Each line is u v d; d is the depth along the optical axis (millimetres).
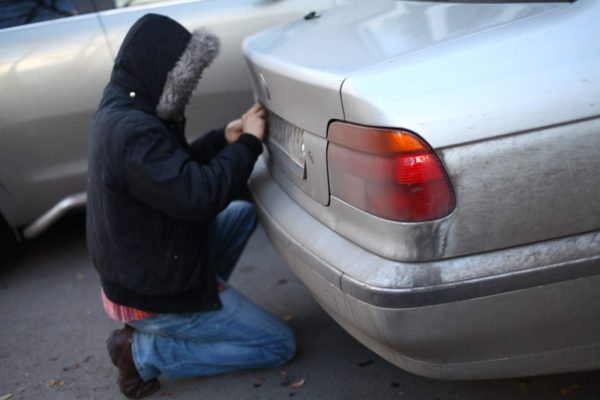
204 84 3795
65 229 4539
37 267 4098
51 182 3811
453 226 1795
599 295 1829
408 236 1820
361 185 1919
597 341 1900
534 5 2059
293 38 2582
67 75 3641
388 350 2002
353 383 2678
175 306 2482
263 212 2559
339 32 2447
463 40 1928
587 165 1781
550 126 1772
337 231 2084
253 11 3785
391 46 2078
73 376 2996
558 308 1830
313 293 2264
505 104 1775
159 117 2410
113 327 3336
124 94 2373
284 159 2465
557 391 2486
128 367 2691
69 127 3721
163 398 2738
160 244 2383
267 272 3652
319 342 2953
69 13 3658
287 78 2188
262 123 2580
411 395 2568
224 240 2916
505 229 1799
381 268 1863
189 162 2314
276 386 2719
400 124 1775
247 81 3857
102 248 2436
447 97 1793
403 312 1816
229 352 2678
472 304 1808
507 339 1868
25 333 3404
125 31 3664
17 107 3625
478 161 1772
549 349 1902
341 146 1972
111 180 2303
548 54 1820
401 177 1796
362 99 1831
